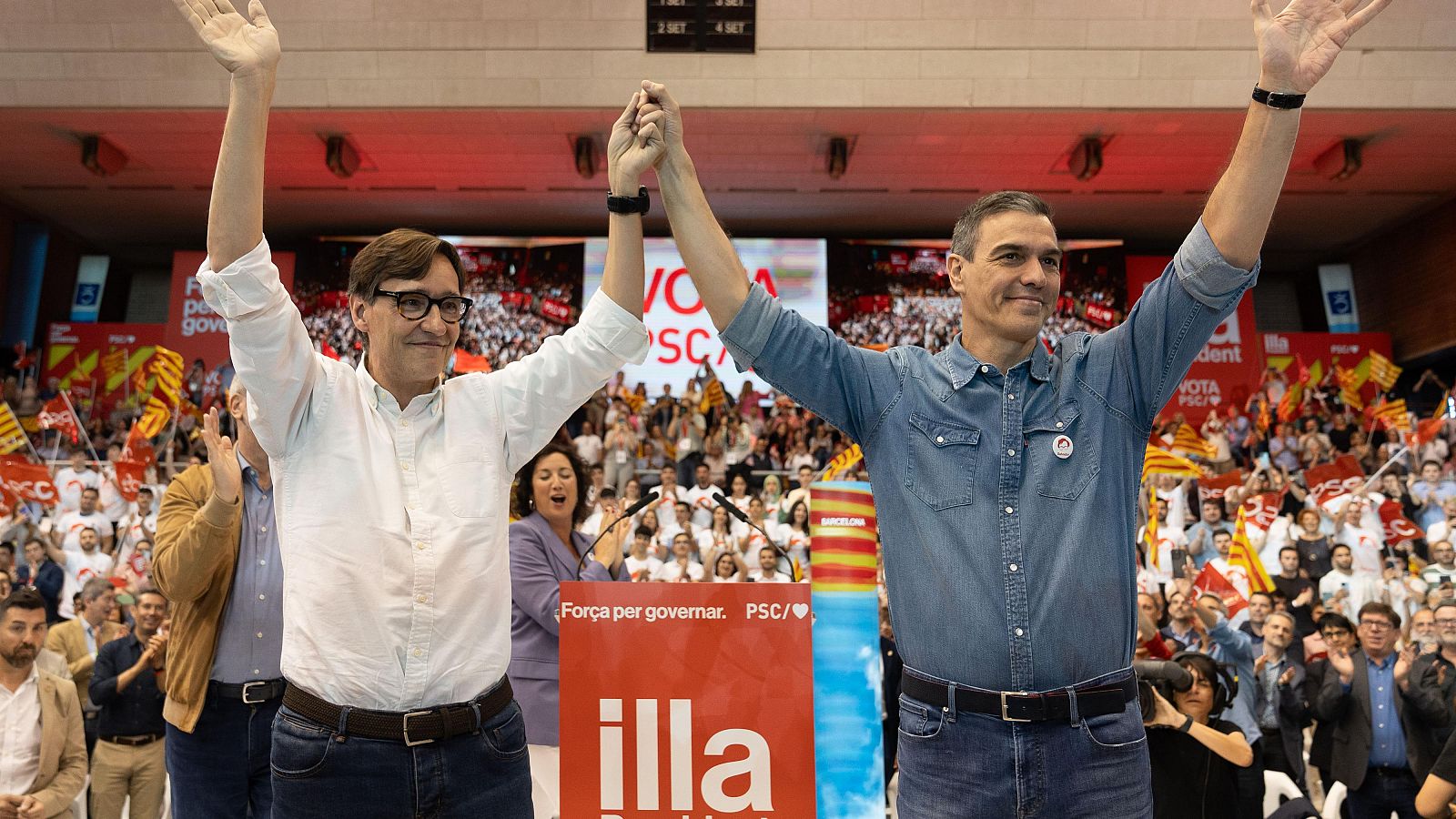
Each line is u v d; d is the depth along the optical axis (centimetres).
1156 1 1531
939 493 223
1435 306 1956
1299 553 1098
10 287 2006
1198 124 1617
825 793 241
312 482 215
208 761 352
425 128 1658
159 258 2269
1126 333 231
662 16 1550
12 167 1809
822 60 1563
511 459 234
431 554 214
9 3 1532
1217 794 417
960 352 233
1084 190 1908
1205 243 219
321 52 1559
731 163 1798
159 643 605
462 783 212
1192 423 1958
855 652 247
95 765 610
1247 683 637
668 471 1301
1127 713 215
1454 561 1080
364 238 2020
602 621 244
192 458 1617
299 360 213
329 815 206
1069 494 220
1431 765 595
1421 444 1443
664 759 241
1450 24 1521
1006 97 1562
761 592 245
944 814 214
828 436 1645
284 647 214
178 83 1561
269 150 1744
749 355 237
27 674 527
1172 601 746
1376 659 637
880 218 2056
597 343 234
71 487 1337
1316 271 2278
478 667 216
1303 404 1795
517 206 1986
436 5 1548
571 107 1573
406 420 225
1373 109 1559
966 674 215
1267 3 214
